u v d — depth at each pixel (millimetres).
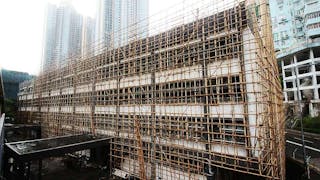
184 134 15438
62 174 20031
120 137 20297
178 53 16516
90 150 23062
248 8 13008
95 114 24344
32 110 44344
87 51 26828
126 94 20203
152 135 17297
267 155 11586
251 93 12578
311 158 21375
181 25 16078
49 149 15867
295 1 46062
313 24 41812
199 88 14484
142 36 19172
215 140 13609
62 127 30969
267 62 12703
